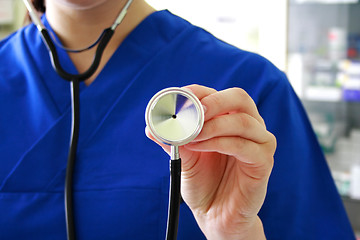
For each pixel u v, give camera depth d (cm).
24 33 91
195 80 85
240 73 86
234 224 62
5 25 275
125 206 77
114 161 79
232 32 294
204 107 51
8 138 82
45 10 93
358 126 274
